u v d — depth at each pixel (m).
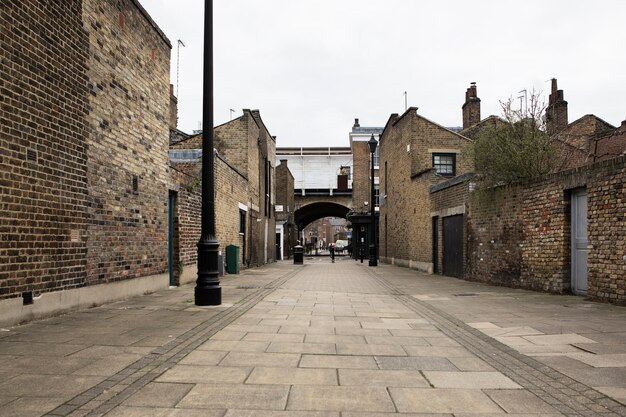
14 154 6.67
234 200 20.31
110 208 9.44
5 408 3.73
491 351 5.80
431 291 12.88
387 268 25.16
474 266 15.82
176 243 13.27
